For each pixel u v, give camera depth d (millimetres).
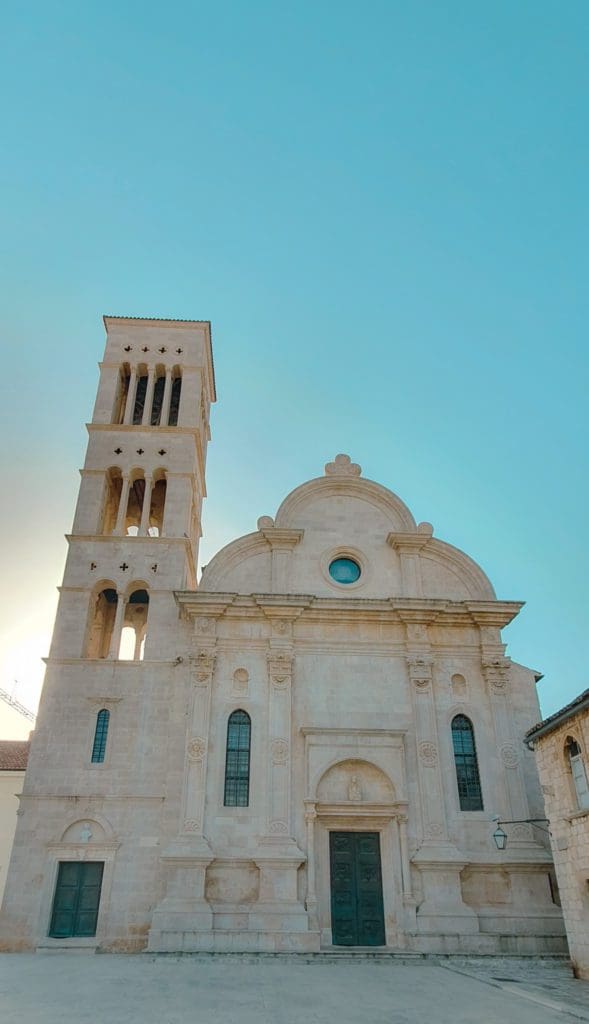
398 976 23812
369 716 33688
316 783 31766
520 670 35906
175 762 31891
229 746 32812
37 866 29578
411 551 38062
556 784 26281
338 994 19750
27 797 30781
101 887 29484
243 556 37594
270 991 20047
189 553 39000
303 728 32750
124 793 31172
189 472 39812
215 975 23094
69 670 33688
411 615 35562
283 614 35031
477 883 30844
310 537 38344
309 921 29000
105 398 42094
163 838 30250
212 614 34812
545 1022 16172
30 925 28453
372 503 39594
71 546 36969
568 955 27938
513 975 24500
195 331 45000
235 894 29625
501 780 32812
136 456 40281
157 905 28781
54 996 18172
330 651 34969
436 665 35250
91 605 36125
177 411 43969
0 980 20656
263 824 30922
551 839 26516
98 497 38812
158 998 18359
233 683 33938
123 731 32500
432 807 31688
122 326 44906
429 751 32875
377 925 29875
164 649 34656
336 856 31125
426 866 30422
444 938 28781
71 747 31969
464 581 38000
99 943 28234
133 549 37125
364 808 31484
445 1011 17406
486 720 34250
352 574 38094
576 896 24516
